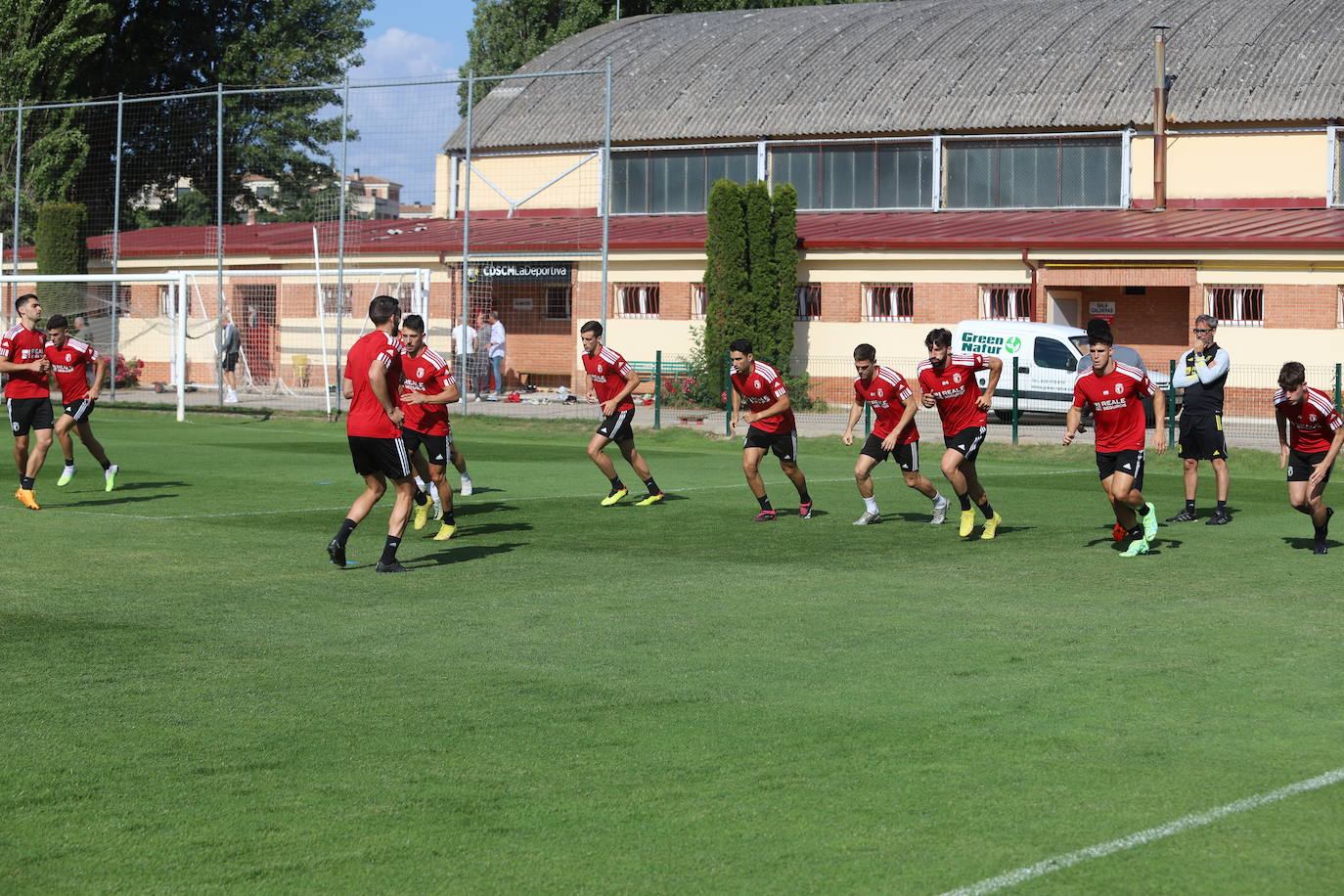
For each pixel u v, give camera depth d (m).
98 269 69.94
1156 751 11.16
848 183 67.62
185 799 10.01
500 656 14.43
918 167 66.50
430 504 26.28
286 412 51.72
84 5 73.06
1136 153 63.16
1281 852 9.01
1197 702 12.66
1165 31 67.38
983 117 65.12
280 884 8.52
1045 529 24.19
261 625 15.95
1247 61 63.88
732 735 11.62
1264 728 11.84
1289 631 15.73
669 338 59.25
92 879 8.59
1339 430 20.86
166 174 87.06
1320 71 62.09
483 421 47.31
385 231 69.31
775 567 20.03
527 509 26.73
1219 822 9.55
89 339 68.62
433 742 11.40
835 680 13.48
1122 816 9.66
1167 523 25.30
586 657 14.41
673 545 22.16
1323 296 50.31
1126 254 52.88
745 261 54.44
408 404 22.31
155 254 68.25
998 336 49.00
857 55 71.44
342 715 12.21
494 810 9.80
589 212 71.69
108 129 78.88
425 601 17.44
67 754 11.04
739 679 13.51
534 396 57.09
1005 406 49.12
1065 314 57.00
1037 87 65.75
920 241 55.34
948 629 15.83
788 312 54.88
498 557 20.92
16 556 20.78
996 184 65.38
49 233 67.94
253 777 10.52
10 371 25.86
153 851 9.03
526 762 10.88
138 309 68.81
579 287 61.12
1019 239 54.34
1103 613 16.72
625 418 26.89
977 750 11.19
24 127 71.88
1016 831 9.37
